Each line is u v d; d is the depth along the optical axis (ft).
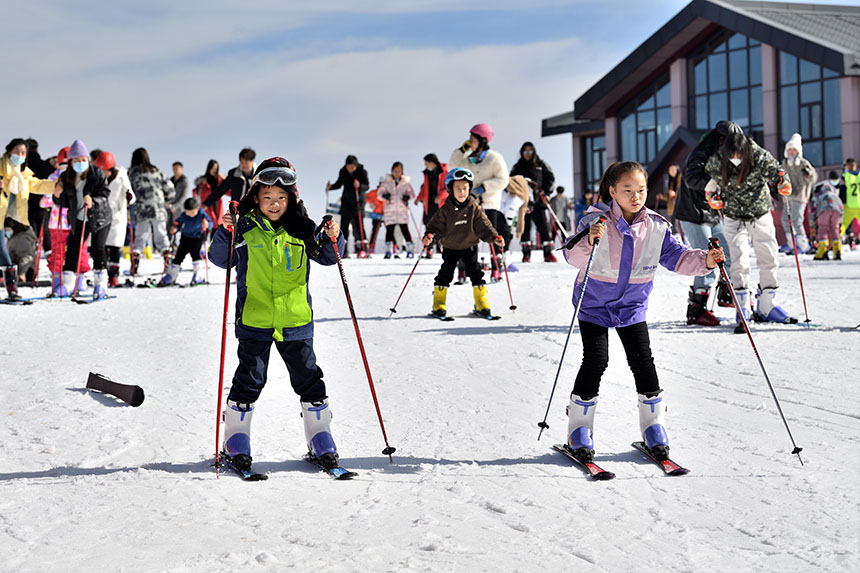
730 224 27.20
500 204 40.52
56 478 13.53
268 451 15.16
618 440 15.46
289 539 10.85
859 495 12.17
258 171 13.84
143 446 15.42
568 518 11.55
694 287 27.78
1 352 25.08
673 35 107.86
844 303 31.32
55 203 40.09
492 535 10.96
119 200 44.65
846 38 102.73
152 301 37.96
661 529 11.07
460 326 28.89
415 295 37.58
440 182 58.95
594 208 14.35
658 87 114.62
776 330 26.02
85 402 18.72
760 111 104.37
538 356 23.24
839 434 15.30
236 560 10.14
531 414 17.42
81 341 26.99
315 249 14.25
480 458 14.52
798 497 12.17
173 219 68.08
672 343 24.50
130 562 10.11
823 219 53.98
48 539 10.89
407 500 12.39
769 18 106.22
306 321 14.29
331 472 13.70
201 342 26.68
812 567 9.74
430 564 10.02
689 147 106.11
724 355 22.65
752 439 15.20
